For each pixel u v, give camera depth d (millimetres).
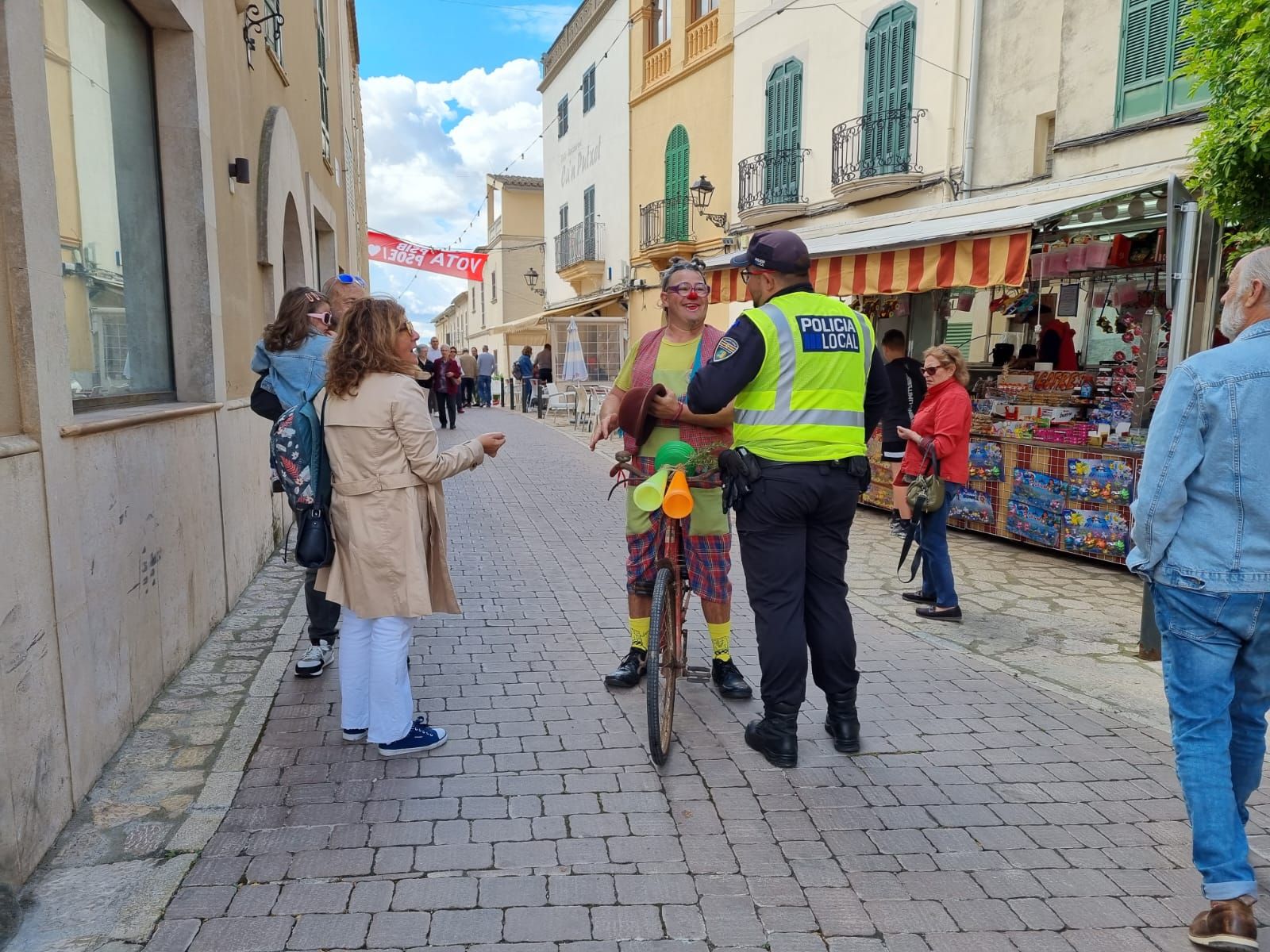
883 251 7504
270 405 4387
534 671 4578
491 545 7672
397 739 3551
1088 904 2711
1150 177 7605
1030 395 7688
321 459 3455
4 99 2713
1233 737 2668
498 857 2891
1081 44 9281
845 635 3635
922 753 3707
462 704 4133
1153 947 2514
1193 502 2512
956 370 5480
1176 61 8312
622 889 2734
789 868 2865
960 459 5461
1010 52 10312
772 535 3477
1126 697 4367
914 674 4652
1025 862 2926
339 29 15109
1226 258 6789
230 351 5848
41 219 2881
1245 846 2498
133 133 4672
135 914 2568
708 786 3389
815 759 3631
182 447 4516
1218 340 6594
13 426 2760
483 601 5918
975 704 4246
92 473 3303
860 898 2715
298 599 5789
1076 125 9398
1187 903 2725
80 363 3906
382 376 3439
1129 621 5617
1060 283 9086
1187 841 3072
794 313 3424
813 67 13914
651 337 4262
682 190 18578
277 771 3443
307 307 4371
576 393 19234
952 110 11117
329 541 3492
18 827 2637
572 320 20016
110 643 3492
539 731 3855
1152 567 2584
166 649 4234
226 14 5953
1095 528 6891
